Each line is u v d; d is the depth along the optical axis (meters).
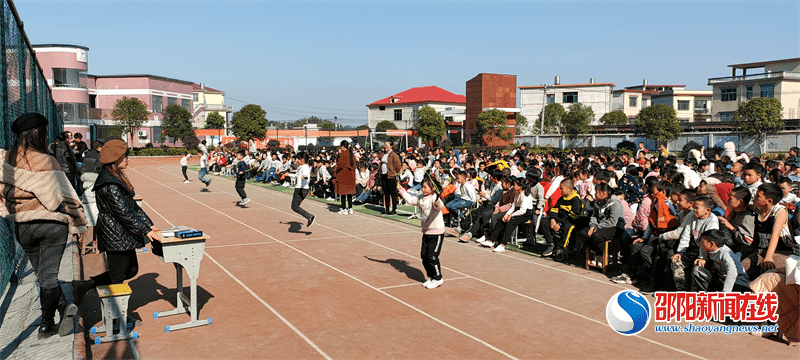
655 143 52.97
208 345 5.27
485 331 5.73
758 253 6.48
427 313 6.32
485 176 15.77
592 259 8.62
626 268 7.75
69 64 46.16
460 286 7.51
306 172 11.63
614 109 93.44
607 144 57.69
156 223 13.02
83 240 9.16
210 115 72.94
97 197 5.36
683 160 11.97
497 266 8.74
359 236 11.38
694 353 5.20
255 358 4.95
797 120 48.41
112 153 5.33
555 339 5.52
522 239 10.80
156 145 61.75
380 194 16.59
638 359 5.03
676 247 7.09
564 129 66.44
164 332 5.62
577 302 6.80
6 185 4.92
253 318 6.09
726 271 6.14
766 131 46.12
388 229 12.29
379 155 21.11
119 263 5.52
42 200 4.96
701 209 6.54
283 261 8.99
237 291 7.19
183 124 58.94
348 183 14.46
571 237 9.09
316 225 12.84
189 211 15.21
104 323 5.68
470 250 10.05
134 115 52.91
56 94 45.75
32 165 4.93
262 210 15.49
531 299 6.92
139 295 6.95
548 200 9.43
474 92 72.50
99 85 61.41
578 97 83.69
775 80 61.28
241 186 16.31
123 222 5.37
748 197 6.60
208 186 23.52
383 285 7.53
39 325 5.55
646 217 7.74
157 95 63.34
